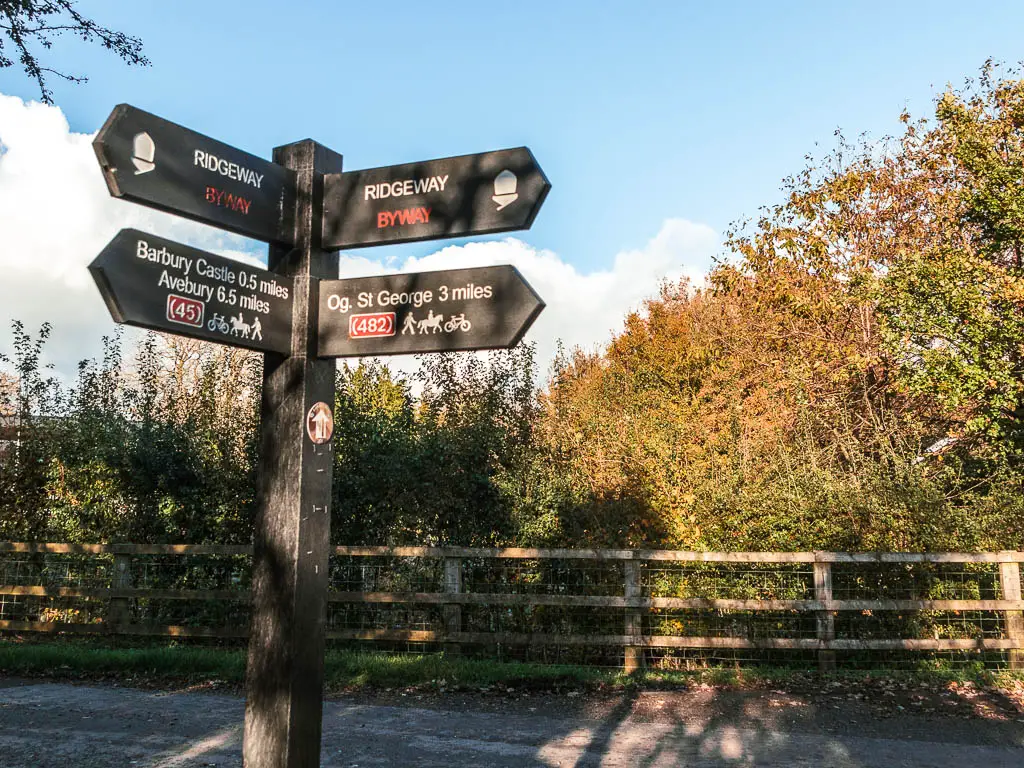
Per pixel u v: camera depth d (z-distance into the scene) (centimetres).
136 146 262
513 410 1122
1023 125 1429
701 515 1023
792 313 1647
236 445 1096
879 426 1357
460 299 295
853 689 771
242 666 817
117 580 963
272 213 304
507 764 540
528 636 879
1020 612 869
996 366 1225
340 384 1062
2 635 1036
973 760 558
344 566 980
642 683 789
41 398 1181
